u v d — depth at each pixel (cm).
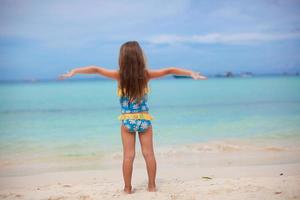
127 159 316
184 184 345
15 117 970
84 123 831
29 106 1247
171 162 463
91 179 388
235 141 593
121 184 356
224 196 296
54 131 727
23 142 618
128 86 307
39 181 383
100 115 980
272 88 2170
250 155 495
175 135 651
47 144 600
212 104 1205
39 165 467
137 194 311
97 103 1320
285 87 2277
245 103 1220
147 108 318
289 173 386
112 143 603
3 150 556
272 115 896
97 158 502
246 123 777
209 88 2269
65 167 455
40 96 1778
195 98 1456
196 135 649
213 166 435
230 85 2722
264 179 351
